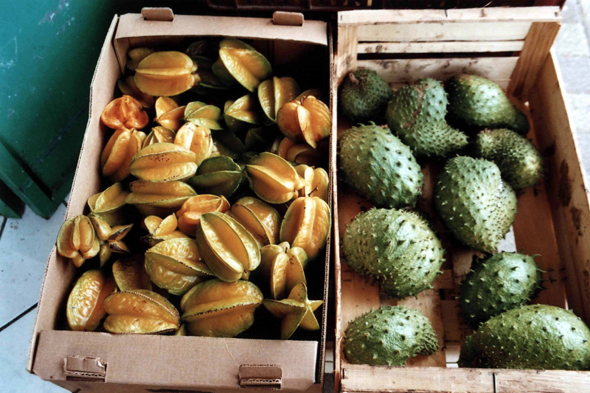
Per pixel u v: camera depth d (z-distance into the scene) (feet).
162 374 3.69
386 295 5.31
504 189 5.15
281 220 4.75
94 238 4.33
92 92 4.78
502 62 5.89
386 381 3.94
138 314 4.07
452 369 3.95
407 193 5.08
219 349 3.70
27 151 5.92
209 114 5.24
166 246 4.18
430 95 5.30
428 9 5.48
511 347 4.37
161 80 5.27
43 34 5.41
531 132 6.13
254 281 4.40
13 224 6.78
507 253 4.96
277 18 5.06
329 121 5.01
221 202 4.58
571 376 3.88
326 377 5.86
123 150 4.93
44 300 3.98
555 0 5.47
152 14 5.10
